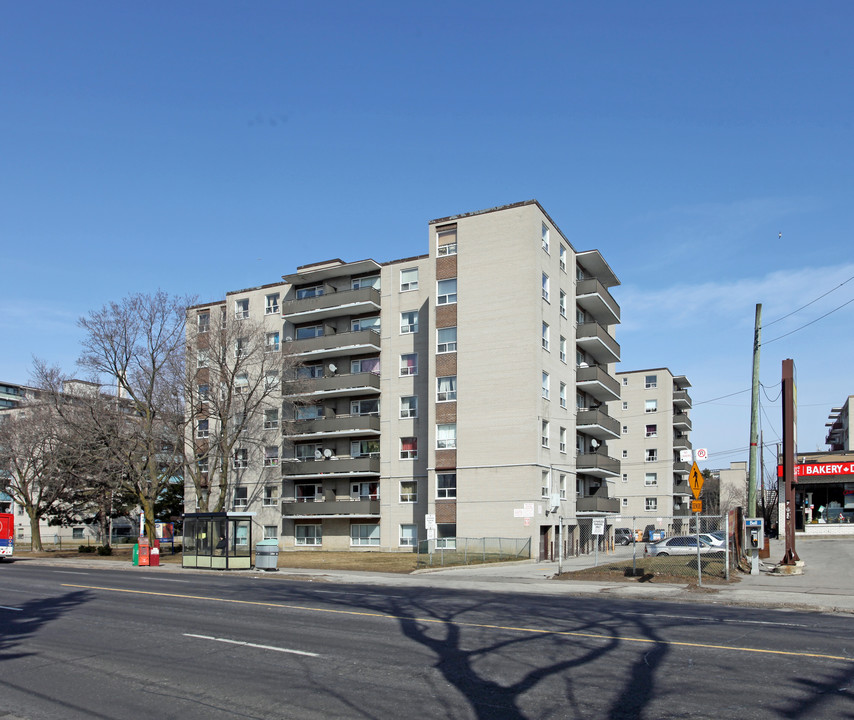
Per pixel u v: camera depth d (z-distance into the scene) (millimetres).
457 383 44375
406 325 49906
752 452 28156
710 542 39969
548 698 8320
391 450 49062
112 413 45062
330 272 52344
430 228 46906
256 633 12945
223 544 32656
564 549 44906
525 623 14148
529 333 42656
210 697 8555
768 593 20906
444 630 13188
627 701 8164
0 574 28406
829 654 10734
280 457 53438
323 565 34812
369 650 11219
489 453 42750
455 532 43438
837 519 56250
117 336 44375
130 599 18719
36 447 53781
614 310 54969
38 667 10312
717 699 8211
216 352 47250
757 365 28516
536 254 43438
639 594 21047
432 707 7996
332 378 50438
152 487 45500
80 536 84875
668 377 86375
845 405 83688
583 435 51219
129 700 8508
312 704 8180
